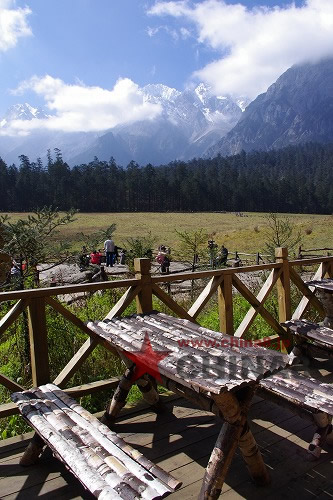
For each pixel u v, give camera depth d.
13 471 2.37
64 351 4.09
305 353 3.86
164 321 2.93
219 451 2.00
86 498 2.13
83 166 117.25
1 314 4.58
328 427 2.50
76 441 1.90
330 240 30.36
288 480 2.27
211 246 12.45
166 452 2.54
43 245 5.82
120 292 6.40
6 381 2.77
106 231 10.13
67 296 7.61
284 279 4.47
